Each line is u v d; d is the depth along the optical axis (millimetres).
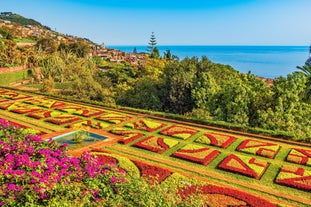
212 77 35094
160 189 9398
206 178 15055
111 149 18906
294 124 23984
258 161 17016
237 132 22703
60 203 7793
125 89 41469
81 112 28078
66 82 55062
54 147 12109
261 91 26844
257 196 12555
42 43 99125
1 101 32625
